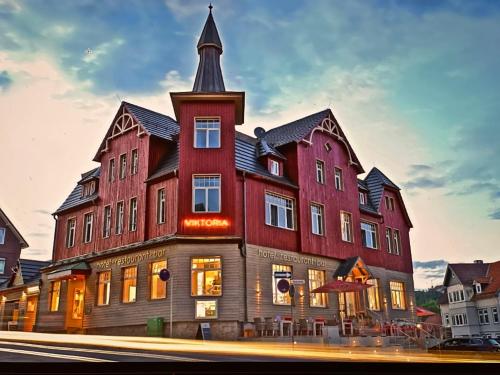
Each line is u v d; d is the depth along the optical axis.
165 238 22.80
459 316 53.69
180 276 21.88
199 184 23.31
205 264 22.27
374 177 36.91
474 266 55.28
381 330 24.88
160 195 24.45
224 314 21.48
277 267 24.67
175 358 9.02
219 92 24.28
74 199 30.98
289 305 24.56
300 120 31.59
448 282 56.06
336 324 24.52
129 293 24.31
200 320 21.34
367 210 32.69
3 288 36.03
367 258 31.38
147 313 22.77
